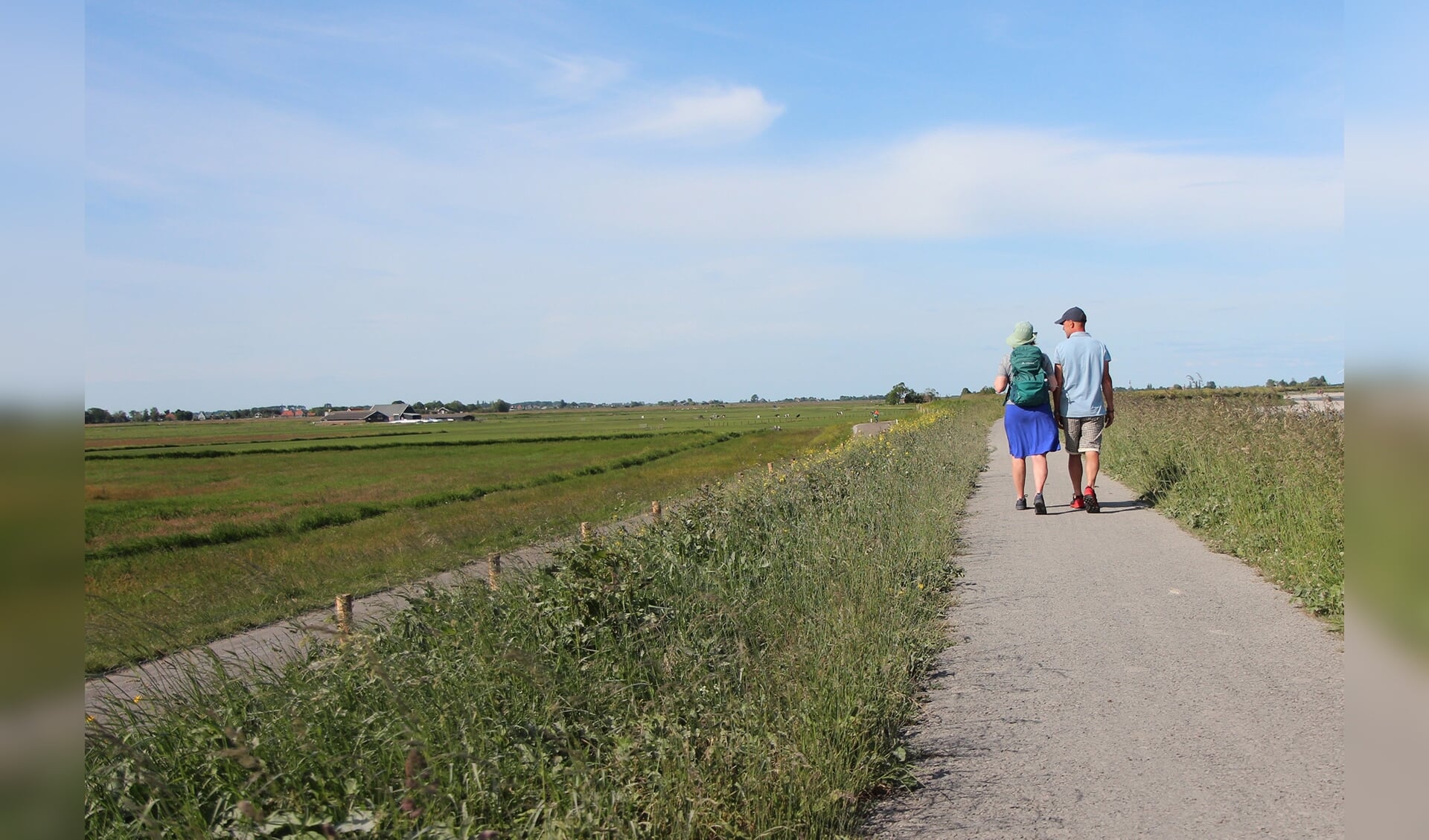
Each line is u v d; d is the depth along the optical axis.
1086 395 11.01
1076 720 4.73
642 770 4.15
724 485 12.40
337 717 4.68
